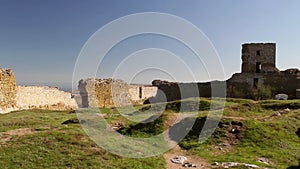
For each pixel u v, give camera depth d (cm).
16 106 3350
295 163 1675
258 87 4938
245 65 5581
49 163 1398
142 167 1455
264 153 1823
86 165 1403
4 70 3200
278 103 3109
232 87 5219
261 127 2208
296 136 2167
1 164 1355
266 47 5466
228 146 1978
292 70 5191
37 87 3681
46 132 1861
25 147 1562
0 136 1756
